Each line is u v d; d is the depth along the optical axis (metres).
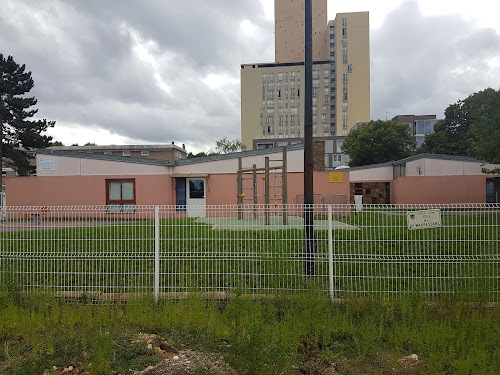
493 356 3.10
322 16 91.88
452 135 37.41
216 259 5.37
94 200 17.45
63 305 4.49
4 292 4.69
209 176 17.36
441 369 2.98
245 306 3.90
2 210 5.66
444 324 3.74
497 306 4.21
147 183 17.44
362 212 5.19
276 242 5.25
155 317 4.20
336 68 86.50
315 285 4.49
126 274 5.52
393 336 3.64
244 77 90.75
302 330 3.57
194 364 3.22
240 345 2.88
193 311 4.20
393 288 5.08
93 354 3.37
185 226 5.49
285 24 93.06
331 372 3.07
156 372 3.09
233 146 49.00
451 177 23.83
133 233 5.50
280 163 16.80
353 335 3.71
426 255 5.50
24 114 27.42
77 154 17.52
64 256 5.54
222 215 5.64
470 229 4.91
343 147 42.62
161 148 36.56
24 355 3.40
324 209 5.31
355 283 4.98
